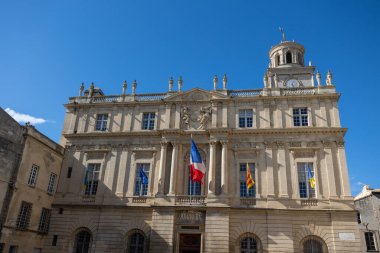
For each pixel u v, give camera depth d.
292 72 47.78
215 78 39.34
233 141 36.03
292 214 31.83
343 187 32.03
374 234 40.22
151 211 34.44
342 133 34.16
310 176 32.75
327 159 33.31
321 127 34.28
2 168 30.25
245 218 32.44
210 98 38.41
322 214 31.42
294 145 34.62
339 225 30.69
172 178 34.81
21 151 32.41
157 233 32.53
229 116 37.38
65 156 38.97
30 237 33.00
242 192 34.12
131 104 40.09
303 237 31.03
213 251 30.88
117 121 39.62
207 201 32.81
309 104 36.25
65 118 41.28
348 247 29.84
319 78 37.53
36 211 34.06
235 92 38.72
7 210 30.03
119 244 33.75
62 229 35.31
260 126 36.25
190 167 34.72
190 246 32.59
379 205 41.31
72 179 37.50
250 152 35.25
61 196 36.94
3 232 29.53
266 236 31.47
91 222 35.03
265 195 33.16
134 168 36.81
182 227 32.91
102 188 36.47
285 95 36.75
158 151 37.12
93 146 38.69
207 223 31.97
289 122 35.88
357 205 41.88
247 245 31.98
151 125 39.03
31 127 33.91
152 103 39.69
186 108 38.47
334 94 35.78
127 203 35.16
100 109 40.88
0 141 30.33
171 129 36.72
